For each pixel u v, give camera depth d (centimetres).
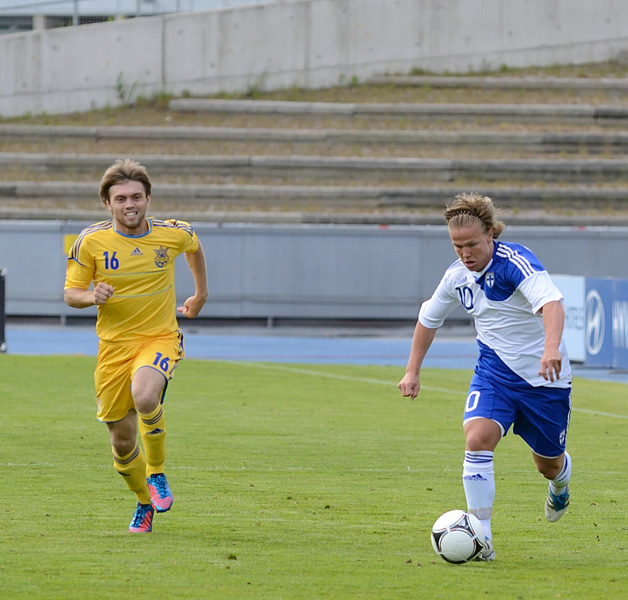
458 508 2197
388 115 10994
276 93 11600
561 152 10575
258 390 4600
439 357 6562
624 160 10306
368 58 11756
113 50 11394
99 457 2806
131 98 11431
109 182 1855
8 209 9506
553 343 1595
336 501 2259
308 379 5091
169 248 1916
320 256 8019
